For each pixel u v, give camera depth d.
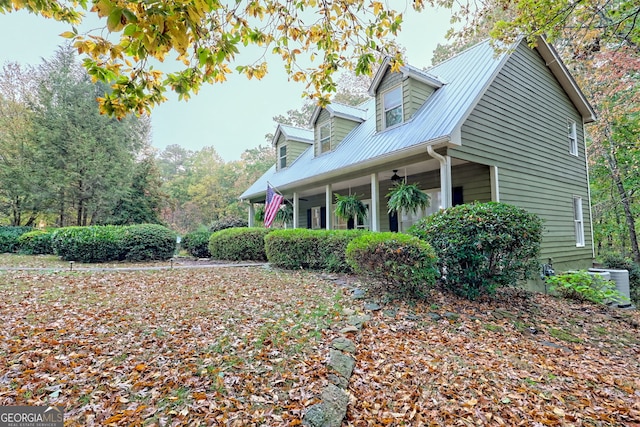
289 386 2.48
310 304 4.47
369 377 2.74
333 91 3.58
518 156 7.30
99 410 2.13
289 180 10.66
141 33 1.81
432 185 8.39
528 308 5.00
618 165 11.28
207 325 3.64
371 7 3.05
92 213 15.73
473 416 2.32
